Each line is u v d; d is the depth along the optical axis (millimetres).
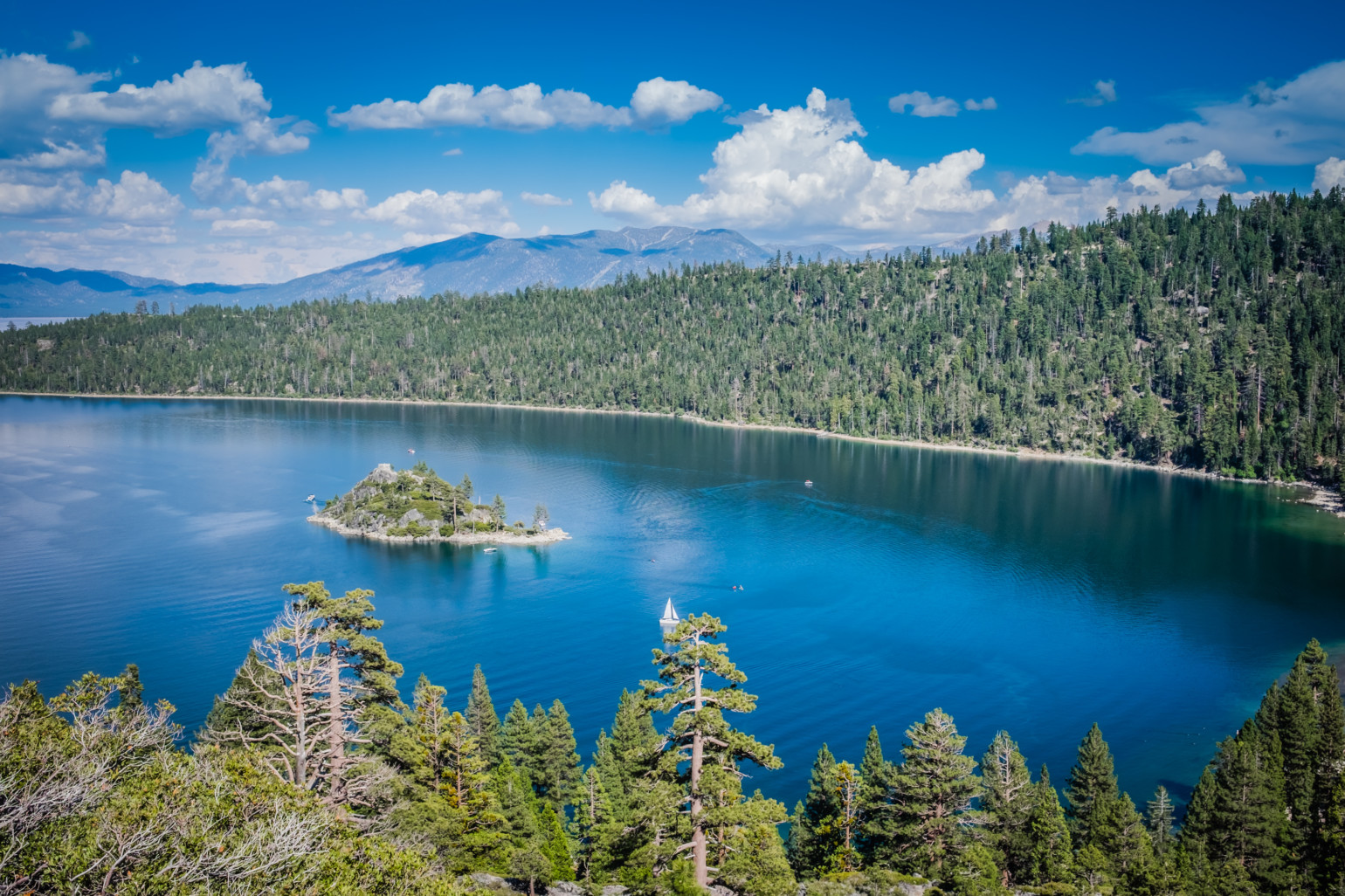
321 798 39250
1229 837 68125
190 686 109625
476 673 85312
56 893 24000
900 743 98875
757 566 179250
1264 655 128125
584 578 170125
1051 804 67375
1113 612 148500
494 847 56438
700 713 42500
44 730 33031
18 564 167125
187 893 25391
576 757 83500
